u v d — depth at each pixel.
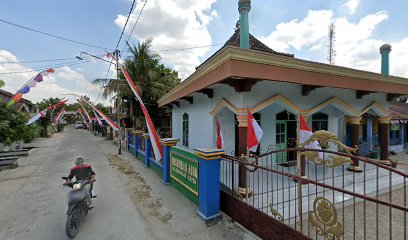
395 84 6.95
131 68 18.05
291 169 7.09
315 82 5.09
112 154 11.91
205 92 6.44
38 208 4.67
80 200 3.80
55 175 7.45
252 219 3.62
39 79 7.66
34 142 18.16
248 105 5.10
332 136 3.26
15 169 8.38
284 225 3.05
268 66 4.38
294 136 8.12
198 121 7.99
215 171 4.13
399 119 12.23
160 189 5.84
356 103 7.34
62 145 16.11
